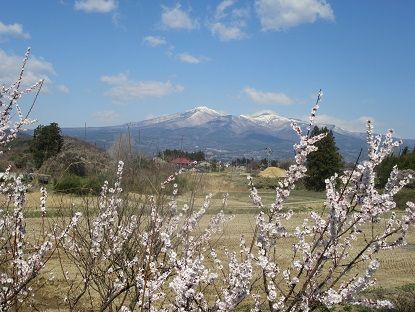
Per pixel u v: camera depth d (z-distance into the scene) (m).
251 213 23.86
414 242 19.53
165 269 4.29
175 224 5.18
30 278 3.81
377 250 3.40
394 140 3.23
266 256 3.48
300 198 37.06
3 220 4.27
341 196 3.32
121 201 5.82
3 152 5.01
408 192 27.00
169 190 6.04
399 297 10.07
